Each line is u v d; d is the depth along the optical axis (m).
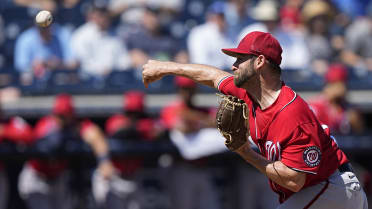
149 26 32.44
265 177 28.78
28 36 31.92
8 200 30.14
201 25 34.81
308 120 13.62
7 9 34.47
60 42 32.16
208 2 35.38
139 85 32.06
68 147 27.83
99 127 30.77
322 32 32.72
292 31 33.19
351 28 33.69
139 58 32.12
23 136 27.80
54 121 27.86
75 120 28.00
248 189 28.83
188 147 27.77
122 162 28.00
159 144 27.91
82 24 34.38
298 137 13.52
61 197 28.88
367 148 28.34
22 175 29.52
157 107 30.56
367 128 31.02
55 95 31.80
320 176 14.33
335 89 28.12
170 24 34.25
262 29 32.06
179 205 28.52
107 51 32.06
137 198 28.59
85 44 31.98
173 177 28.50
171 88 32.19
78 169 28.75
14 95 31.48
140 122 27.95
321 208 14.54
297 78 32.00
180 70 15.65
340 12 35.62
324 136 14.21
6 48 34.06
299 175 13.59
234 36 32.22
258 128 14.12
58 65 31.94
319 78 31.92
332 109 28.27
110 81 32.00
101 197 28.23
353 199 14.62
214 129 27.91
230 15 32.69
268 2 34.69
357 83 32.44
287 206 14.68
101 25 32.12
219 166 29.12
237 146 13.70
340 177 14.54
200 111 27.98
